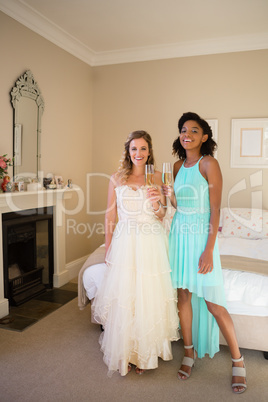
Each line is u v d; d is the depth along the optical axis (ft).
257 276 7.42
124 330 6.63
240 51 13.06
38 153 11.71
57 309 10.46
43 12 10.85
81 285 8.61
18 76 10.73
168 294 6.83
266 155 12.97
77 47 13.62
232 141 13.32
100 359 7.56
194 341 7.48
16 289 10.82
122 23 11.71
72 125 13.83
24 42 10.92
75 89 13.92
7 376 6.88
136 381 6.74
